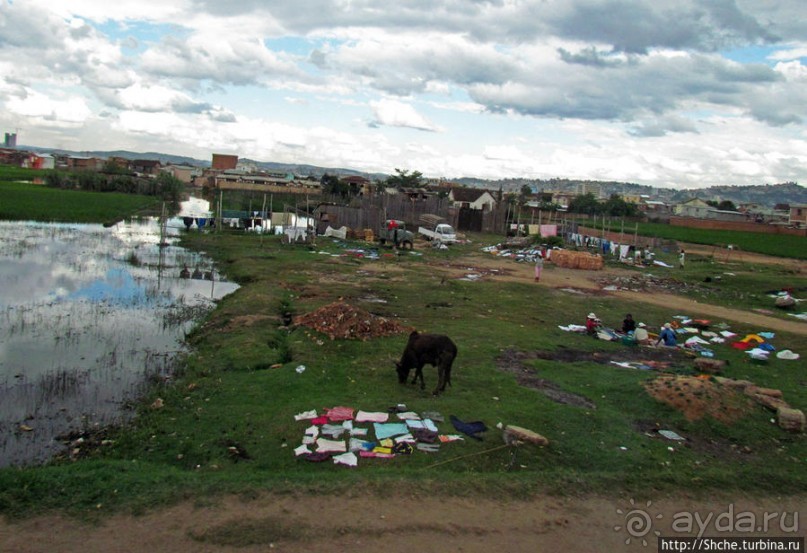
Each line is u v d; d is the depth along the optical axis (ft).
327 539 21.04
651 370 50.06
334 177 345.10
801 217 338.13
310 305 68.54
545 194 476.54
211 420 34.14
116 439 32.17
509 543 21.85
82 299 70.13
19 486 22.99
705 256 157.07
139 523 21.36
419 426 33.55
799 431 37.99
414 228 190.08
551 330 63.41
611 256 142.82
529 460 30.73
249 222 169.99
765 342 62.49
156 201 262.26
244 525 21.52
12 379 41.75
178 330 57.77
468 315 68.49
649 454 32.89
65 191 263.70
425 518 22.98
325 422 33.71
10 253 102.89
